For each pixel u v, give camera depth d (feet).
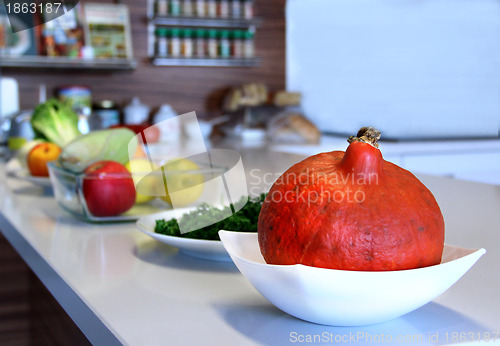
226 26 10.55
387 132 10.70
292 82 11.30
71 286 1.98
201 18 10.06
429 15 10.61
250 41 10.67
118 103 10.14
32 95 9.56
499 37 10.62
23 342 4.35
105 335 1.62
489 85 10.57
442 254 1.66
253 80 11.03
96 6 9.44
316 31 11.30
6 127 5.80
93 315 1.73
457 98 10.62
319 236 1.41
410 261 1.42
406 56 10.66
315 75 11.39
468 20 10.59
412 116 10.64
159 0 9.82
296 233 1.44
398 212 1.40
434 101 10.68
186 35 10.21
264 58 11.05
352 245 1.39
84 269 2.19
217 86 10.81
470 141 9.24
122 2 9.80
